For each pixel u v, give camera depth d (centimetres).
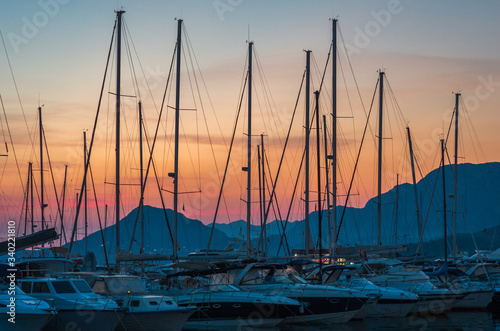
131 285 3647
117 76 5312
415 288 4803
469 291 4966
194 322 3844
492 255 7088
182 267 4412
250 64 5919
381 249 5453
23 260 3972
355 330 3988
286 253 6988
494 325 4328
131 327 3344
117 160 5175
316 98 5038
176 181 5269
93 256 4359
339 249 5403
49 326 3194
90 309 3180
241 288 4022
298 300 3984
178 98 5434
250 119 5788
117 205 5072
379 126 6988
